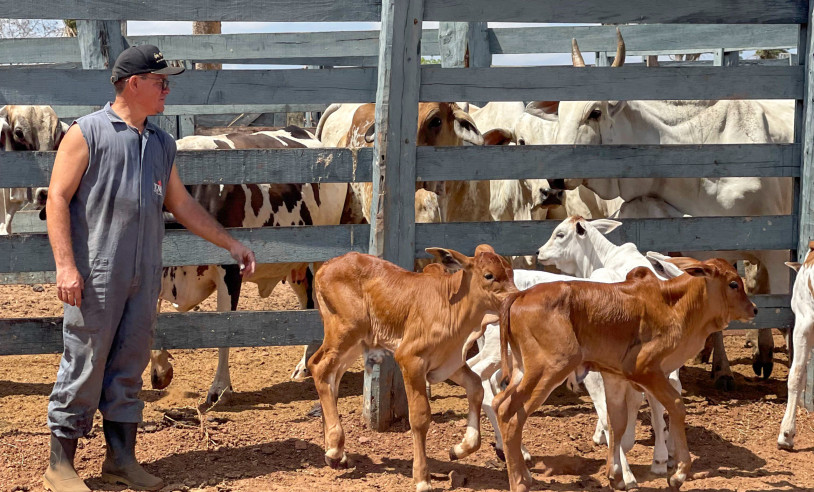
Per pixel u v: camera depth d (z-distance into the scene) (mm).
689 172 6641
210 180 5984
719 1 6488
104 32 6402
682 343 4949
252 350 8867
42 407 6656
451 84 6199
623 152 6508
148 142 4910
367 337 5371
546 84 6336
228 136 7969
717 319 5035
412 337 5090
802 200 6738
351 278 5363
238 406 6812
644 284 4965
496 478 5277
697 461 5648
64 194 4664
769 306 6930
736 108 7668
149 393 7168
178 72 4852
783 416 6562
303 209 7977
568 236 6523
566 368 4750
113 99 5906
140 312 4926
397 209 6117
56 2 5727
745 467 5547
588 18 6324
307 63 12531
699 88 6547
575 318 4816
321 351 5438
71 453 4914
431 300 5098
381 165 6023
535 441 5984
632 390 5250
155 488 4945
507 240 6500
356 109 9594
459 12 6141
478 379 5324
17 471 5148
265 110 11719
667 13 6422
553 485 5203
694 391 7340
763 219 6789
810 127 6652
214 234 5316
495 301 4945
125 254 4785
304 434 6023
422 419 5008
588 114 7410
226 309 7047
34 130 9125
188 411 6496
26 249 5832
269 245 6113
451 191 8516
